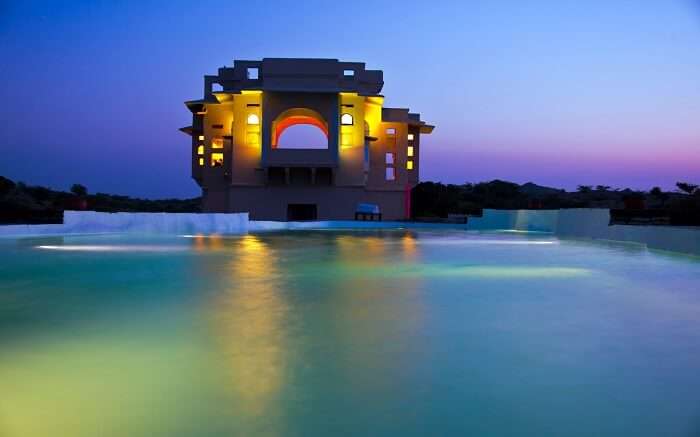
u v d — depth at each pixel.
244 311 6.61
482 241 23.73
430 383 3.90
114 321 6.00
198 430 3.10
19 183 51.62
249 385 3.84
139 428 3.12
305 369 4.22
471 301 7.42
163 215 28.72
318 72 47.22
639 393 3.70
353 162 48.28
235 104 47.72
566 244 21.45
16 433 3.04
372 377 4.03
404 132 51.66
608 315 6.46
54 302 7.20
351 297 7.71
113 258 13.79
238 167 47.78
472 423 3.20
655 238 18.34
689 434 3.05
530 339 5.21
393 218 51.56
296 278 9.91
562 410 3.40
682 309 6.86
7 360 4.44
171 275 10.26
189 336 5.30
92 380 3.93
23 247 17.61
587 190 88.69
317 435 3.04
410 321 6.05
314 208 49.25
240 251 16.36
